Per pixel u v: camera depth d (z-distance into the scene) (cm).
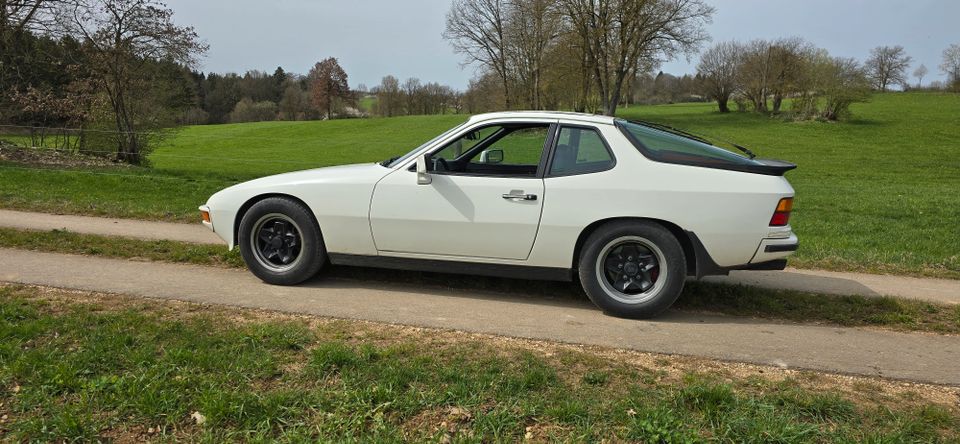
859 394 352
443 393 320
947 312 535
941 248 934
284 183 536
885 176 2892
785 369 388
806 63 5803
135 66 2136
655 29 4138
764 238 465
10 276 534
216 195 558
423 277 579
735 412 311
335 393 316
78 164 1684
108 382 318
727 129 5369
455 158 545
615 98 4316
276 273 538
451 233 503
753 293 555
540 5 4447
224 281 549
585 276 484
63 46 2050
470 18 5369
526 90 5428
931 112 5916
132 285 520
